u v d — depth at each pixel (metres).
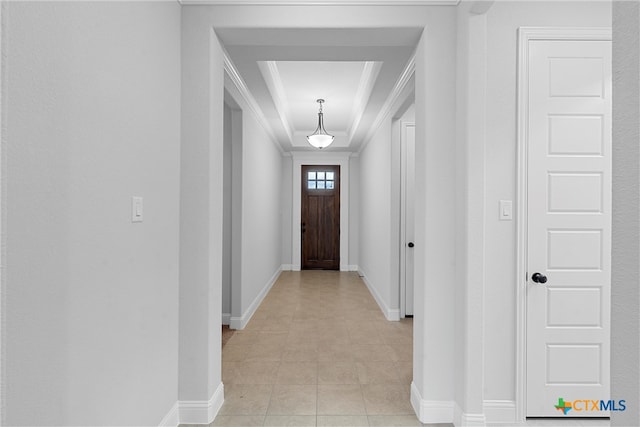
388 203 4.44
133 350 1.65
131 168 1.63
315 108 5.37
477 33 2.05
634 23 0.80
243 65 3.13
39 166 1.09
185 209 2.20
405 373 2.88
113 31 1.48
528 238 2.21
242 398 2.48
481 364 2.04
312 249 7.94
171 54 2.06
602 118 2.21
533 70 2.21
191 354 2.19
